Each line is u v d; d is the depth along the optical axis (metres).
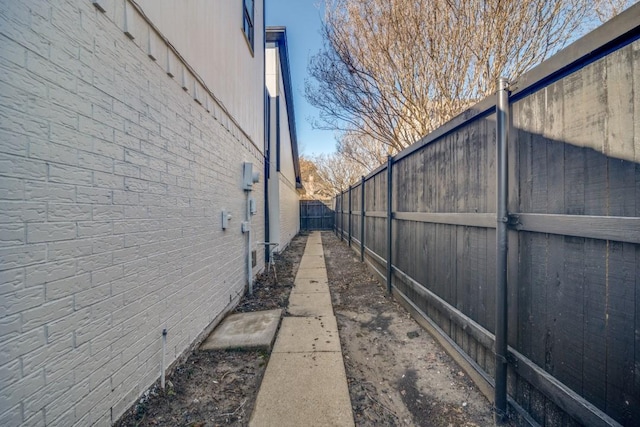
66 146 1.29
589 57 1.21
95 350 1.44
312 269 6.09
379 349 2.62
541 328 1.50
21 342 1.09
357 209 7.52
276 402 1.86
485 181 1.94
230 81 3.72
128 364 1.68
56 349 1.23
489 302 1.92
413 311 3.31
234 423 1.68
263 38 6.38
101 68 1.51
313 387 2.02
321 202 16.47
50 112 1.21
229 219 3.57
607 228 1.13
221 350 2.53
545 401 1.49
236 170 3.95
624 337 1.10
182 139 2.40
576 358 1.30
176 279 2.26
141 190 1.83
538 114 1.50
